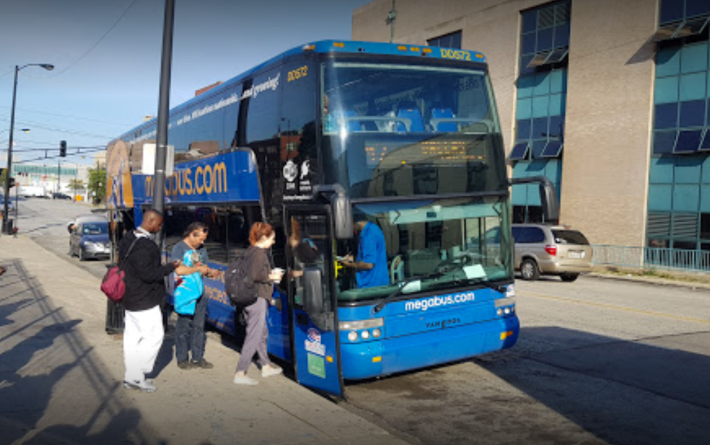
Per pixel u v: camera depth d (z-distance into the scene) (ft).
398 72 23.08
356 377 20.99
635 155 79.46
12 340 28.48
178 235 38.11
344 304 20.94
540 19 93.04
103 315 35.76
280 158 24.18
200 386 21.93
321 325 20.29
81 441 16.37
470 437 19.10
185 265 23.68
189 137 35.99
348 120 21.75
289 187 23.36
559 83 90.17
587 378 25.64
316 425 18.48
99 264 76.23
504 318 24.61
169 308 37.76
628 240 80.07
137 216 47.55
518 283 61.36
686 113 75.15
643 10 78.59
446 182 23.17
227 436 17.25
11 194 418.51
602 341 32.73
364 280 21.22
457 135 23.66
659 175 77.66
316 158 21.50
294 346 22.97
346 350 20.89
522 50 95.66
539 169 92.38
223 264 30.63
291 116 23.43
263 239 22.13
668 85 76.89
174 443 16.58
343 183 21.12
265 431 17.79
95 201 321.93
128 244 20.01
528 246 64.69
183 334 24.26
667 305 47.32
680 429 19.83
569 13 88.89
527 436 19.19
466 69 24.57
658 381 25.22
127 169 51.34
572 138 86.89
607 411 21.56
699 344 32.14
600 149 83.30
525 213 93.91
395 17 119.75
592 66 84.38
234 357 26.58
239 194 28.35
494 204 24.57
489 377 25.80
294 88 23.29
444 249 23.08
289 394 21.43
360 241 21.24
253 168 26.63
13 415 18.19
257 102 26.55
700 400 22.80
